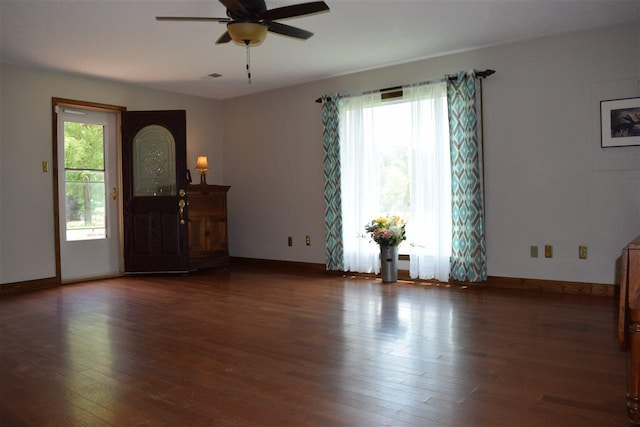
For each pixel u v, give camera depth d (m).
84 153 5.90
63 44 4.62
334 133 5.91
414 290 4.87
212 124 7.23
